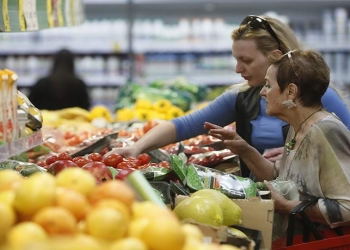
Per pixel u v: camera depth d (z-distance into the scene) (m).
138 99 8.30
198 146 4.79
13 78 2.70
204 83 10.82
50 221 1.84
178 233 1.86
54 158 3.55
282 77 3.45
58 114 6.99
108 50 10.66
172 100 8.30
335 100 4.02
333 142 3.35
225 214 2.72
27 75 10.80
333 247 3.05
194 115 4.52
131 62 10.59
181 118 4.52
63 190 2.00
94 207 1.99
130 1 10.47
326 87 3.48
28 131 3.03
